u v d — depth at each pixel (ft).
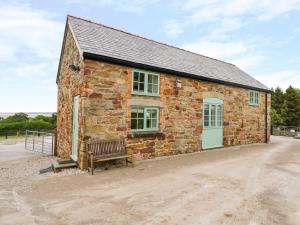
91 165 23.13
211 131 40.83
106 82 26.73
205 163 28.76
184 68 36.58
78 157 25.94
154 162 29.07
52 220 12.92
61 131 35.37
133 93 29.35
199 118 38.37
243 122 48.24
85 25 32.94
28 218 13.15
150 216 13.51
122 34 37.70
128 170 24.90
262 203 15.71
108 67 26.94
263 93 54.65
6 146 48.24
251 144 49.90
